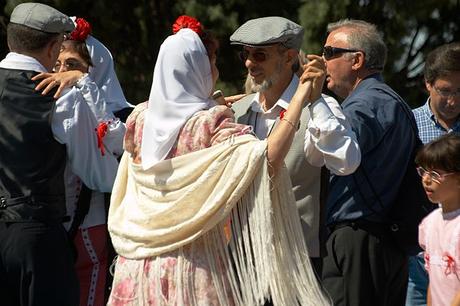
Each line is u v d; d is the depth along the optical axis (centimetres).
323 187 704
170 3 1784
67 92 723
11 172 696
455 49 847
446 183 714
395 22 1717
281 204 623
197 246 627
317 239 702
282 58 700
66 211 737
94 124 734
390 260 759
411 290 884
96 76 848
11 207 693
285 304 616
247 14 1747
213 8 1708
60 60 804
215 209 617
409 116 771
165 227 629
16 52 725
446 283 727
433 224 738
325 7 1648
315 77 634
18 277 696
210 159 618
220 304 621
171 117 630
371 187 746
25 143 698
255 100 724
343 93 796
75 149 723
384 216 754
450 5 1742
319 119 648
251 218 616
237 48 1717
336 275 757
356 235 750
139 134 653
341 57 785
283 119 621
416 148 772
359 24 800
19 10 729
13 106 704
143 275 635
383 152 749
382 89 768
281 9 1752
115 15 1752
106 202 771
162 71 634
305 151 681
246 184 613
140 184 646
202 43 641
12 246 691
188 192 620
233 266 629
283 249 621
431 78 858
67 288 706
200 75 637
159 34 1775
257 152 610
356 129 734
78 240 766
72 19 812
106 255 777
